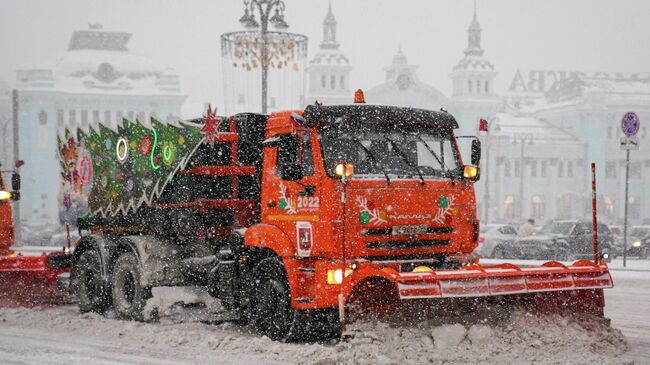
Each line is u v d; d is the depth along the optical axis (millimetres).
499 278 10602
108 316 14484
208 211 13312
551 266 11609
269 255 12281
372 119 11594
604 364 10133
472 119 99375
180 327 13164
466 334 10492
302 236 11445
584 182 99938
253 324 12422
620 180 101688
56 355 11109
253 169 13203
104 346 11742
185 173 13219
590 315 11609
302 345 11297
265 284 12133
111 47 101062
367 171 11398
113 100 95188
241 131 13312
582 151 100062
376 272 10195
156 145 13461
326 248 11109
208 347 11555
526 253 32625
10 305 15359
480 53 102125
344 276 10594
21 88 93500
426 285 10102
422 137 11906
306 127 11398
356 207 11094
